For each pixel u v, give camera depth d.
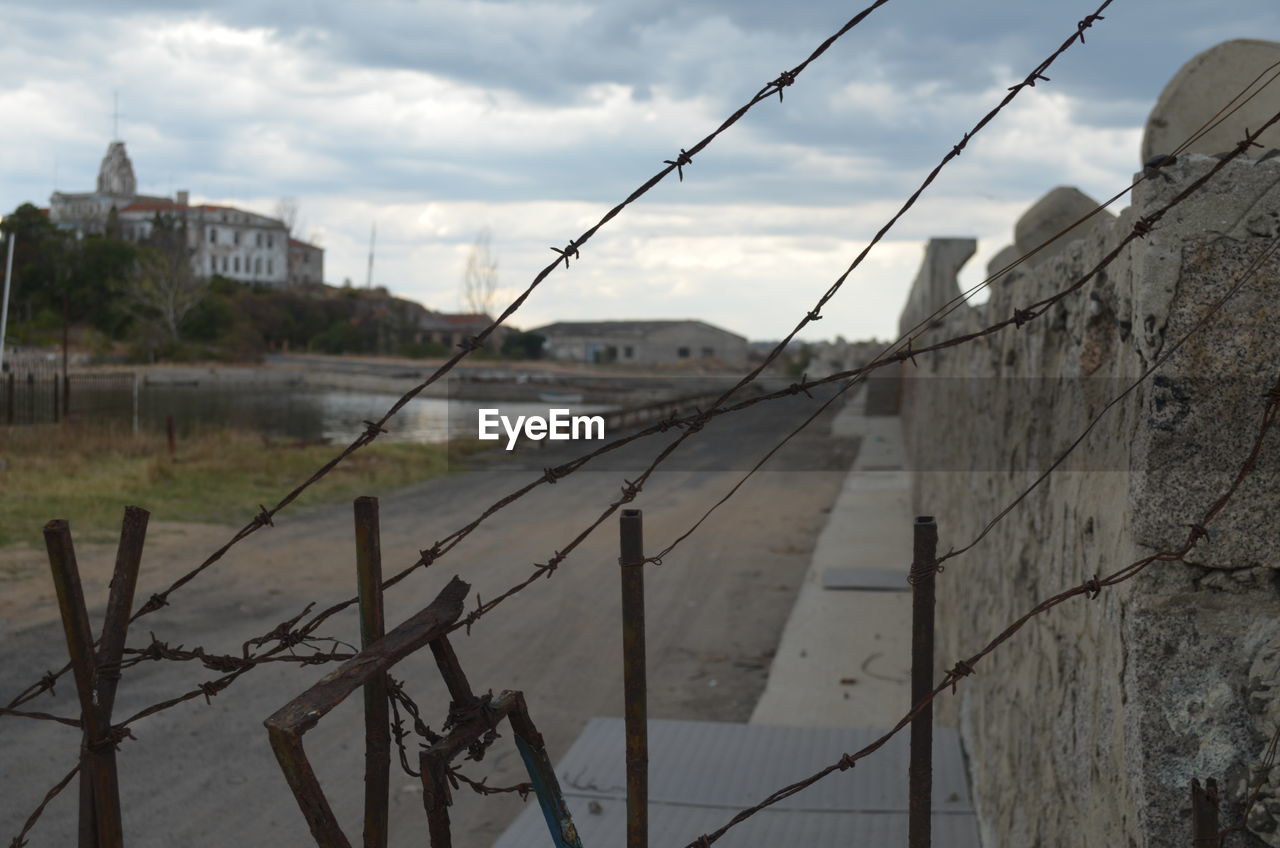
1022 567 4.04
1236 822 2.18
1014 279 4.90
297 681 7.80
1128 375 2.52
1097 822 2.66
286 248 137.25
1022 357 4.25
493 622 9.73
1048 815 3.30
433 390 59.00
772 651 8.80
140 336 82.38
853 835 4.39
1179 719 2.22
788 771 5.13
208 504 16.14
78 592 2.12
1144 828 2.23
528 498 18.30
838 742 5.51
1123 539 2.45
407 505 17.30
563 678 8.05
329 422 38.72
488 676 8.10
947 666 6.57
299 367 78.12
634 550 2.38
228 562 12.16
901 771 5.07
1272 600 2.21
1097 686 2.70
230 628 9.38
